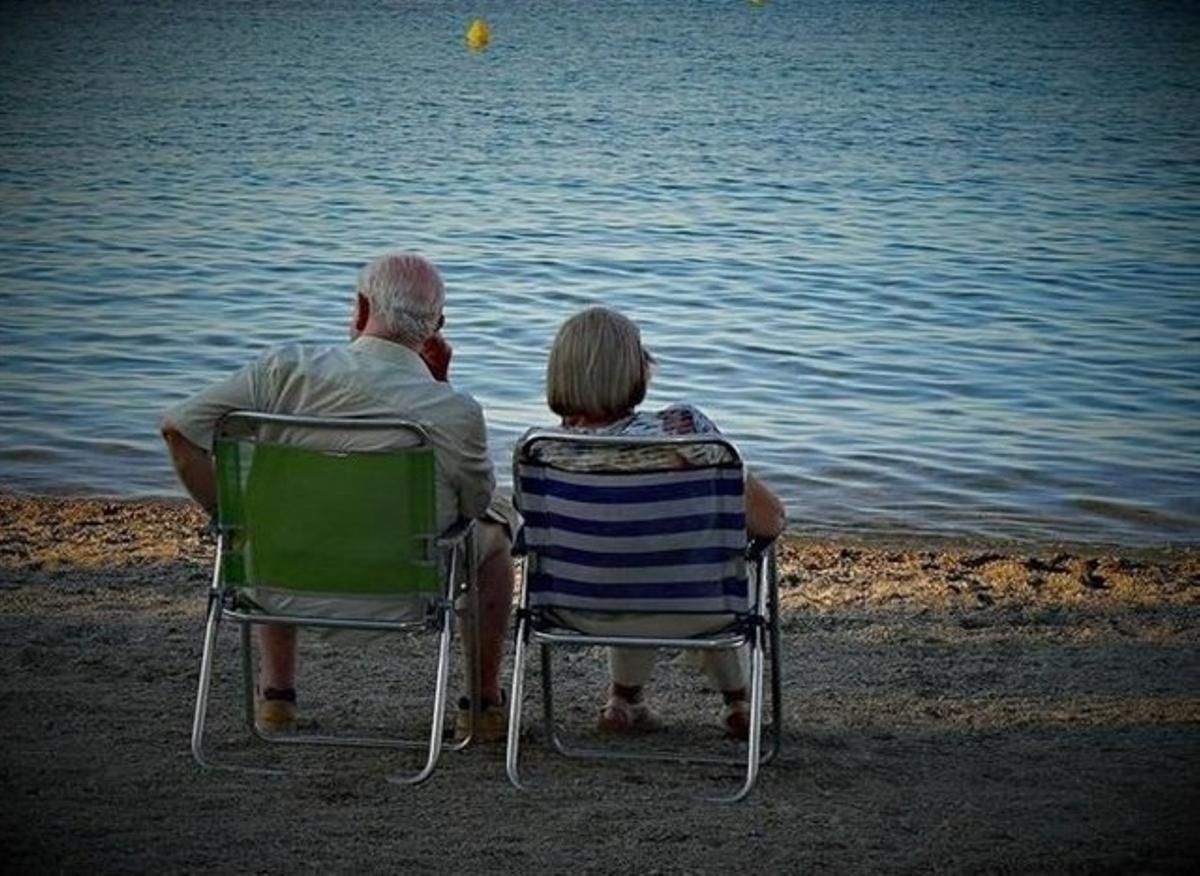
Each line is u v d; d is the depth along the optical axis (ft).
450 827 23.07
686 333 78.74
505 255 101.40
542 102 196.75
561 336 25.35
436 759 24.99
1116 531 48.60
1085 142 172.04
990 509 50.65
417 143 160.45
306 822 23.11
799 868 21.72
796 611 36.37
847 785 25.31
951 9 367.66
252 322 81.76
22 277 92.38
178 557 40.14
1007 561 42.63
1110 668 32.53
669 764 26.32
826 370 71.05
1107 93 218.79
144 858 21.52
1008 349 77.05
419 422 25.29
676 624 24.99
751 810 24.03
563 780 25.39
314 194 128.98
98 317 81.51
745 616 24.79
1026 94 215.92
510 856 21.95
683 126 175.52
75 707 28.37
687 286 92.02
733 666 27.53
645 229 112.98
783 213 122.31
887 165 151.64
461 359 71.51
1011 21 335.67
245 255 101.30
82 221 114.42
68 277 92.63
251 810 23.57
